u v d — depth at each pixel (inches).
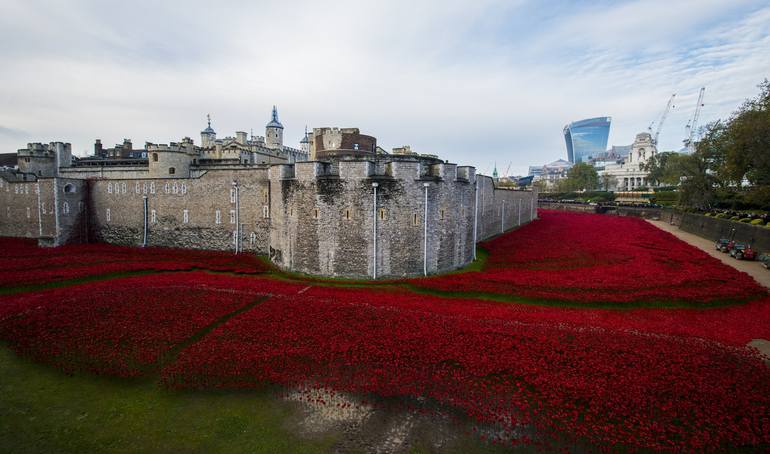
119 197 2006.6
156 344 765.9
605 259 1589.6
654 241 2090.3
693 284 1163.9
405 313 914.1
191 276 1317.7
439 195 1376.7
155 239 1957.4
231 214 1817.2
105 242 2049.7
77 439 542.9
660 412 558.9
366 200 1286.9
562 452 507.5
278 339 776.9
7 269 1330.0
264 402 620.1
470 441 535.2
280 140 3462.1
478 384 641.0
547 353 708.0
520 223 3129.9
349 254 1314.0
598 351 712.4
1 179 2172.7
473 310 950.4
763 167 1909.4
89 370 695.7
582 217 3762.3
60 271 1316.4
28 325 844.6
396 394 628.7
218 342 768.9
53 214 1936.5
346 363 700.0
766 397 580.7
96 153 3221.0
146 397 634.8
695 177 2800.2
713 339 776.9
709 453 492.1
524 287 1142.3
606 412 565.0
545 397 597.9
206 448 526.9
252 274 1380.4
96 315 896.9
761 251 1636.3
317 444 535.5
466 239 1547.7
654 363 668.1
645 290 1111.0
